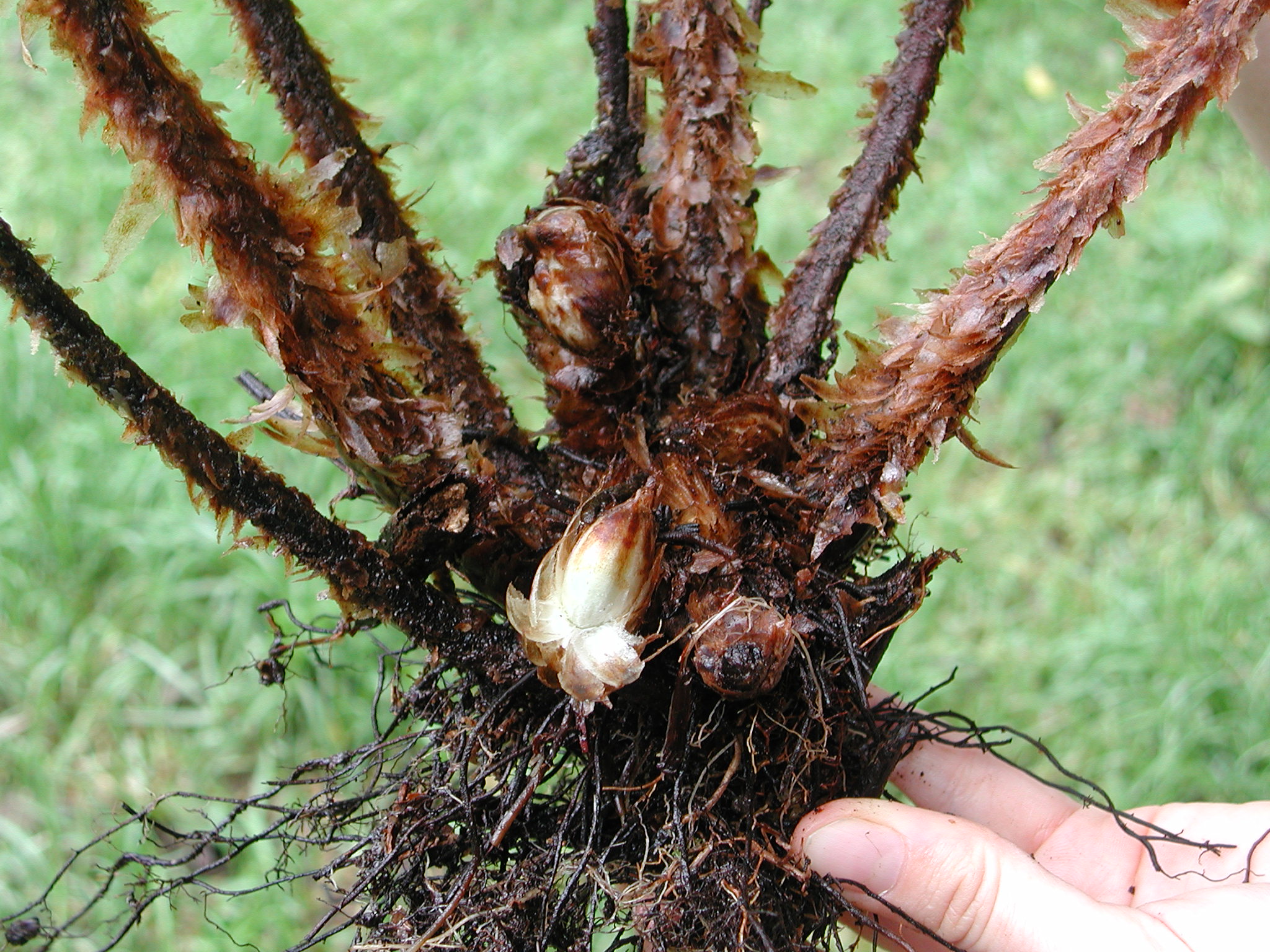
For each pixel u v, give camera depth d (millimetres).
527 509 231
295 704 463
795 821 229
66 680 479
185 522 505
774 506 229
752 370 250
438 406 225
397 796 238
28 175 683
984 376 215
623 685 207
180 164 194
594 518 217
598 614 207
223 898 417
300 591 484
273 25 219
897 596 228
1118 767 443
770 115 708
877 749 242
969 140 665
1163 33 198
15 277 184
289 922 409
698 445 231
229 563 497
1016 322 208
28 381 549
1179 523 512
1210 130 646
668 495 223
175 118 193
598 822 223
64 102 735
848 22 743
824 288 248
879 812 231
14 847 424
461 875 226
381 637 467
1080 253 203
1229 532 497
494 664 226
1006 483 539
